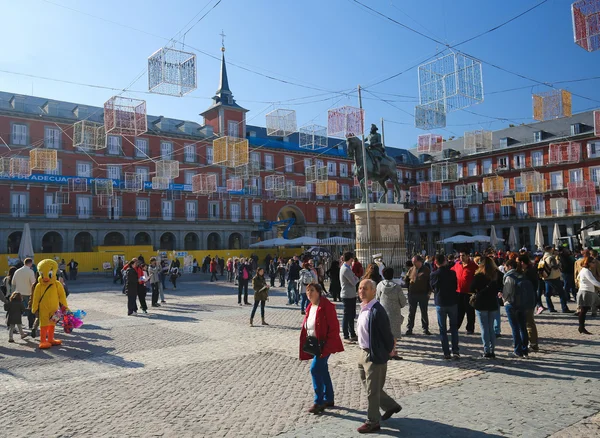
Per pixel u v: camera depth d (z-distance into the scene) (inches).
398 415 210.7
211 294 839.7
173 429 198.7
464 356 324.2
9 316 402.0
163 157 1814.7
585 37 311.1
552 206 2058.3
